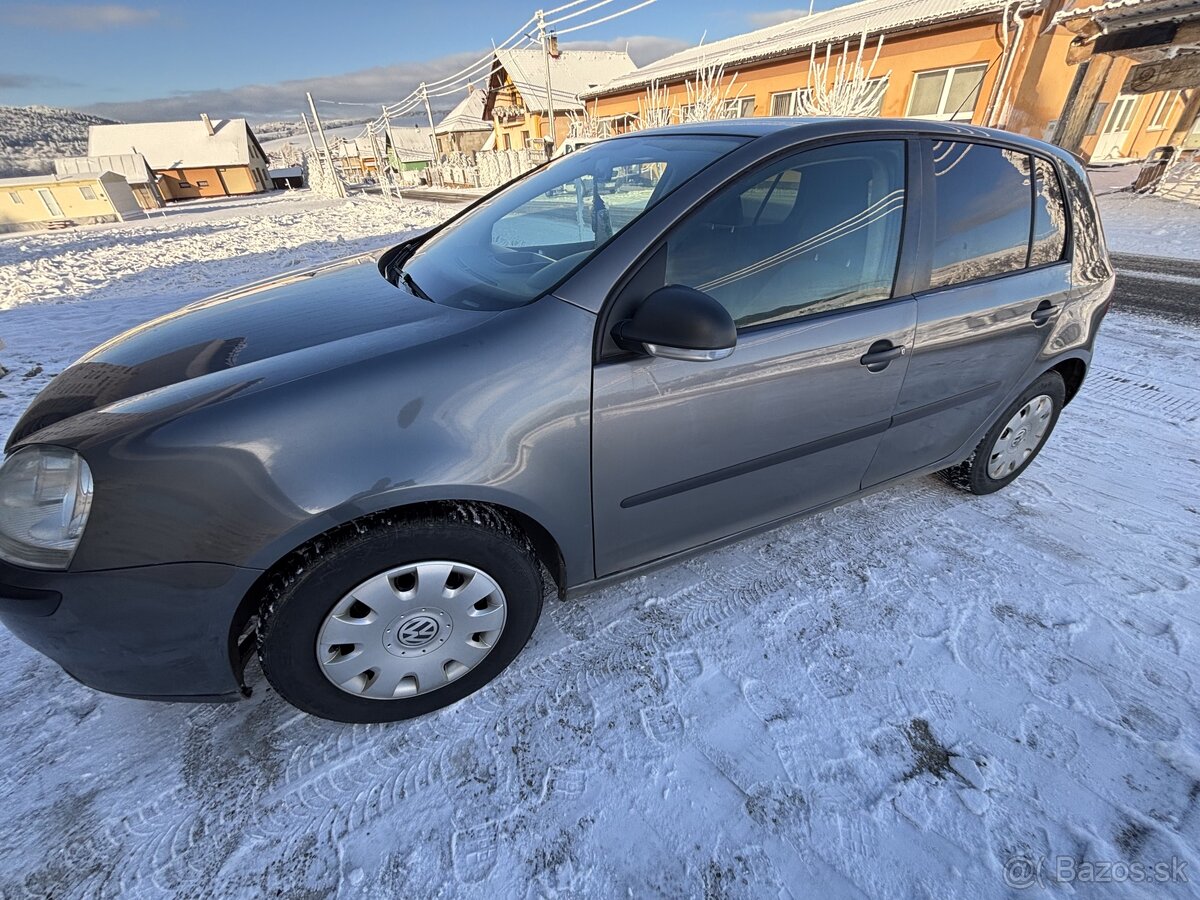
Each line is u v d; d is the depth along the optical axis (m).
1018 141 2.20
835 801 1.43
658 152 1.92
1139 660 1.80
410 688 1.58
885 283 1.88
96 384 1.49
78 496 1.19
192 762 1.52
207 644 1.32
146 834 1.36
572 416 1.45
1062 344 2.44
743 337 1.63
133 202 33.69
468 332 1.44
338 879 1.29
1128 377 3.88
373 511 1.31
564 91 28.47
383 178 31.73
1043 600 2.04
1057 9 10.91
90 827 1.38
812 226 1.75
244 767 1.51
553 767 1.51
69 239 17.44
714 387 1.60
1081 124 13.73
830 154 1.77
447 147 43.38
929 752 1.54
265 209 24.47
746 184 1.64
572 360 1.44
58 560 1.20
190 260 10.15
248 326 1.66
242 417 1.23
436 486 1.34
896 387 1.98
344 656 1.46
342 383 1.29
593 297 1.48
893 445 2.15
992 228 2.11
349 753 1.55
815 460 1.96
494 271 1.81
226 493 1.21
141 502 1.19
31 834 1.36
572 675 1.76
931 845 1.34
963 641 1.88
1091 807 1.42
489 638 1.63
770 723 1.62
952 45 12.16
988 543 2.33
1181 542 2.33
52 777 1.48
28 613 1.20
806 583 2.12
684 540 1.87
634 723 1.62
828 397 1.83
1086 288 2.44
